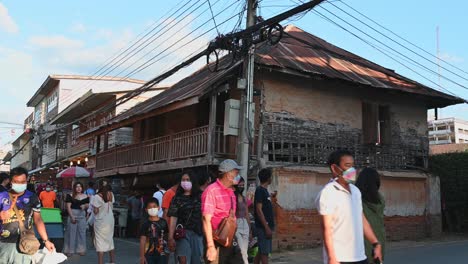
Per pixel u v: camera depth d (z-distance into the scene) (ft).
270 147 45.01
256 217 25.96
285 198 43.27
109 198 31.83
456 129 275.80
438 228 55.01
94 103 90.48
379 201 18.67
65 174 69.77
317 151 47.83
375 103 53.72
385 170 51.93
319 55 54.65
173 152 49.16
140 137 67.87
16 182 19.15
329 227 14.71
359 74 52.13
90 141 89.15
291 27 60.39
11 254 18.95
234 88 45.19
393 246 46.32
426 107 58.49
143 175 58.29
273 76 46.32
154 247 22.72
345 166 15.38
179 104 42.29
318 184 45.91
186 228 21.98
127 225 56.13
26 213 19.31
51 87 128.57
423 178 54.80
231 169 19.21
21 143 175.01
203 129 44.09
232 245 19.76
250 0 37.86
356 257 14.97
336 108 50.39
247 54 38.27
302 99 47.93
